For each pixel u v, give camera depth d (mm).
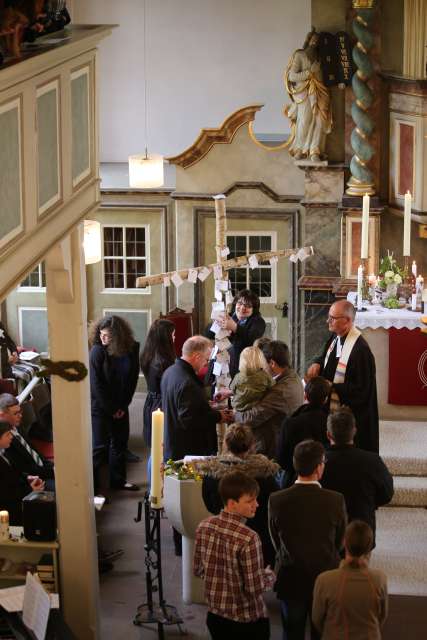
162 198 13797
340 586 5758
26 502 7285
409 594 8008
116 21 15539
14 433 8562
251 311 11086
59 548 7375
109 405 10219
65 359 7137
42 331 14133
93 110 7023
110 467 10484
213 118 15719
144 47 15609
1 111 4883
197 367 9055
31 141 5402
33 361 12203
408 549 8680
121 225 13961
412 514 9266
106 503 10141
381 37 12414
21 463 8523
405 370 10617
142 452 11609
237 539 6188
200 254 13773
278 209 13461
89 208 6930
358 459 7141
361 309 10859
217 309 10141
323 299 13188
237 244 13688
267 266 13680
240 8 15336
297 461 6527
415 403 10672
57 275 6887
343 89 12758
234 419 9039
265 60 15453
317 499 6512
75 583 7426
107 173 14711
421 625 7590
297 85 12734
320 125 12805
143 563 8938
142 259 13992
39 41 6129
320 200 13023
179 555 9078
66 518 7352
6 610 6180
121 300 14125
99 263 14086
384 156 12805
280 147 13203
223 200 9953
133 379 10398
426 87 11742
